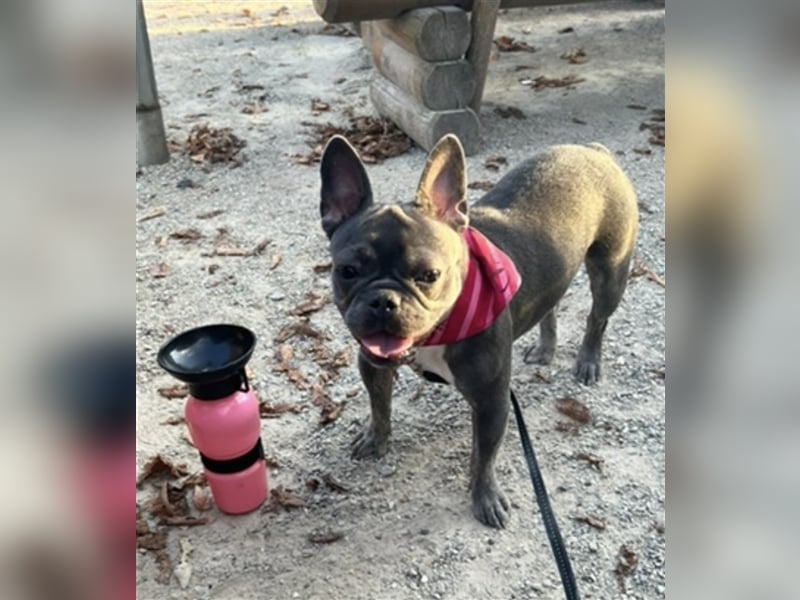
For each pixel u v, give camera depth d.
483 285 0.90
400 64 2.11
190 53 3.04
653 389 1.25
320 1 1.91
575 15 3.29
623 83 2.55
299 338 1.41
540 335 1.30
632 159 2.02
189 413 0.99
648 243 1.64
